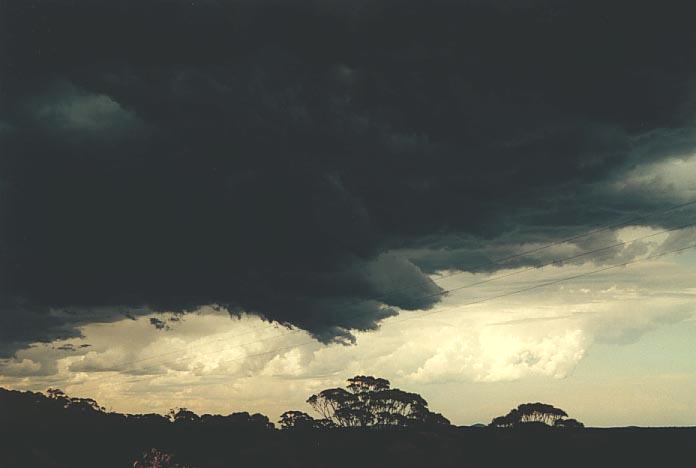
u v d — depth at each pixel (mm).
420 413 174625
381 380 179875
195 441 156875
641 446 141875
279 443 157375
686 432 150375
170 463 139250
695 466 127938
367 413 172000
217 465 141750
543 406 160875
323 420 173375
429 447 153250
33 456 135500
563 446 146625
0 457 129875
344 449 154750
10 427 146500
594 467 133000
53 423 157000
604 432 155000
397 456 147500
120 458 142125
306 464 144500
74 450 142250
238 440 158875
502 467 139250
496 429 161750
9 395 165000
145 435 155875
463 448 153250
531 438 152125
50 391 171250
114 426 160625
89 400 171125
